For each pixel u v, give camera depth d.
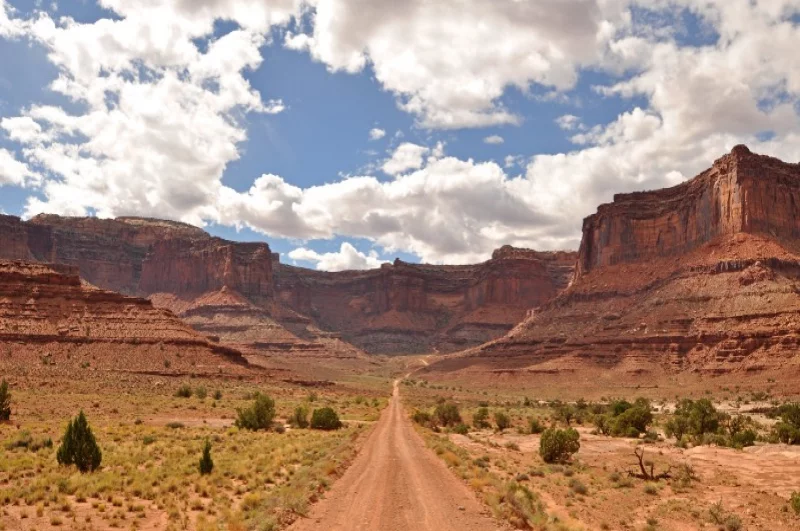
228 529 26.12
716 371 190.00
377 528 27.11
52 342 154.25
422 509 31.08
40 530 27.53
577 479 51.25
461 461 50.78
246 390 150.12
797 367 172.88
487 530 27.33
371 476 41.00
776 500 46.25
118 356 157.50
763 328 192.88
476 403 177.25
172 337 171.62
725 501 45.56
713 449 77.06
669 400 174.88
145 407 101.06
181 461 47.06
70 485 36.03
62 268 182.25
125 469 43.38
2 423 71.56
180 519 29.78
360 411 123.62
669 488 49.97
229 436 68.88
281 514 28.34
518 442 84.94
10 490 34.25
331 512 29.98
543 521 29.36
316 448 56.72
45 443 53.06
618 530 34.12
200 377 159.88
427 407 145.75
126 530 28.14
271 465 45.47
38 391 110.75
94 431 66.19
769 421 120.62
